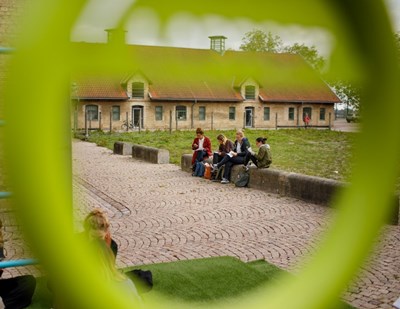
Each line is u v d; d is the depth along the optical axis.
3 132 0.50
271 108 45.84
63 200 0.53
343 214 0.66
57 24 0.50
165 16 0.50
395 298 5.30
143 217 9.74
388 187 0.64
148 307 0.84
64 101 0.52
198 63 0.58
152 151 19.92
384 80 0.59
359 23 0.56
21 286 4.46
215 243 7.76
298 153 25.78
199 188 13.31
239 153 14.09
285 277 0.70
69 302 0.57
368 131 0.63
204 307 0.80
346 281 0.65
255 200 11.45
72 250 0.55
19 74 0.50
